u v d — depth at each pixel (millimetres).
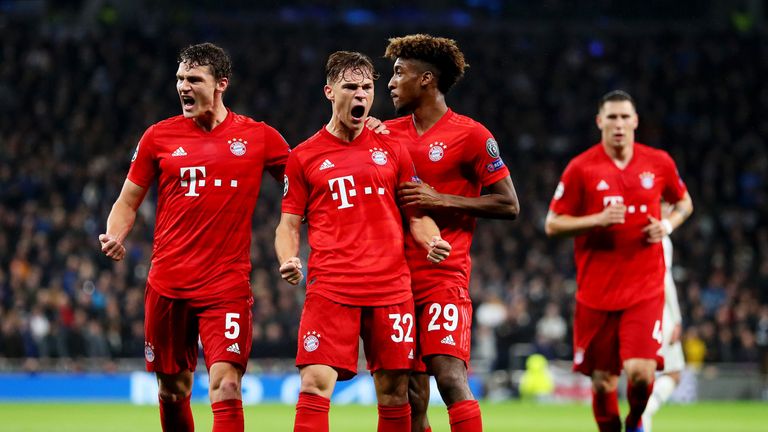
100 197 84438
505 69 115000
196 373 67250
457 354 24516
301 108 103438
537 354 72312
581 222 30203
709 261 88500
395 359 23625
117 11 120938
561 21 129500
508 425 49594
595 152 31516
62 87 101000
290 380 69000
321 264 23703
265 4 126938
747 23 128750
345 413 57469
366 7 128250
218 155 25047
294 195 24219
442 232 25188
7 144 91312
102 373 67438
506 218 25125
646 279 30703
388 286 23609
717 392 72438
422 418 26000
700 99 114062
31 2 120875
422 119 25594
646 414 35969
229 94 104750
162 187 25422
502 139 105250
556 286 78938
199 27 118312
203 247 25031
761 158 106500
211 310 24953
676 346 36469
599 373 31578
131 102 101875
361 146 24094
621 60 118062
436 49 25234
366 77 23688
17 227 80125
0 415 52688
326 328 23422
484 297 78000
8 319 67188
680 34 122000
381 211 23828
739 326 76625
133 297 71562
